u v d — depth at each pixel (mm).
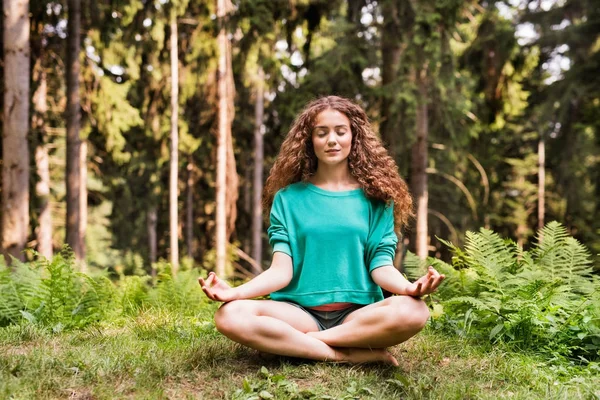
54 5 11742
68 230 11211
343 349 3008
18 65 8383
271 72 12445
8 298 4156
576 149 14555
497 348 3365
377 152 3299
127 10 13516
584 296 3947
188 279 5105
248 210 18812
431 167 15141
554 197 18641
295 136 3328
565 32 13312
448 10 9594
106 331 3881
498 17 12789
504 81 13141
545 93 14406
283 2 11484
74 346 3324
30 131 8703
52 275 4145
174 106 16078
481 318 3781
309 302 3066
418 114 11016
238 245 18016
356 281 3076
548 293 3758
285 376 2738
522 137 19250
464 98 11773
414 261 4551
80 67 12648
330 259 3076
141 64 15859
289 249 3133
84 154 15727
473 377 2906
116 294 4918
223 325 2875
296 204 3193
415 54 9883
